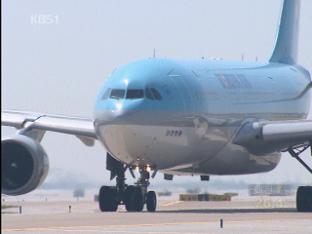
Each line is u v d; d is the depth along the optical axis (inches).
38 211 7155.5
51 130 6855.3
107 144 6441.9
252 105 7431.1
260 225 4997.5
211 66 7244.1
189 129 6628.9
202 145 6825.8
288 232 4549.7
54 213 6569.9
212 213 6166.3
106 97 6417.3
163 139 6441.9
